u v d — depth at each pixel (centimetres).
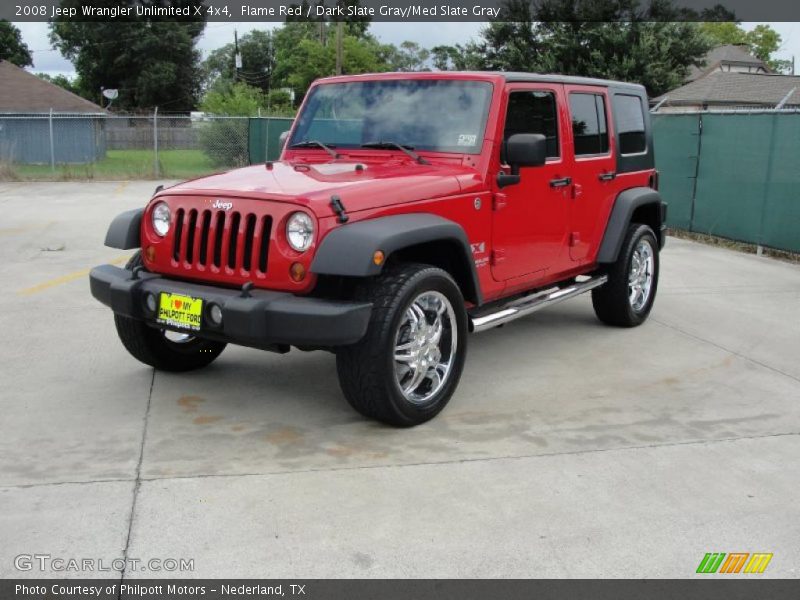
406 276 407
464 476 373
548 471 380
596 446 412
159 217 433
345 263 372
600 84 611
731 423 448
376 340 396
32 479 362
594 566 300
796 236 986
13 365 528
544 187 530
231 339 394
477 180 469
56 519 326
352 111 527
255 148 2339
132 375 513
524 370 541
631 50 2634
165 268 432
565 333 641
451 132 490
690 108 3017
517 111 504
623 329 657
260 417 445
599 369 546
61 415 442
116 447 400
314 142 528
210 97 3209
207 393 483
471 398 482
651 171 686
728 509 346
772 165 1016
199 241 414
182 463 382
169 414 447
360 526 325
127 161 2620
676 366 555
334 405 466
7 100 3419
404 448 404
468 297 472
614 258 607
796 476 380
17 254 933
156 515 331
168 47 5775
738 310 722
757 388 510
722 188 1119
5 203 1486
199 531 319
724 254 1041
